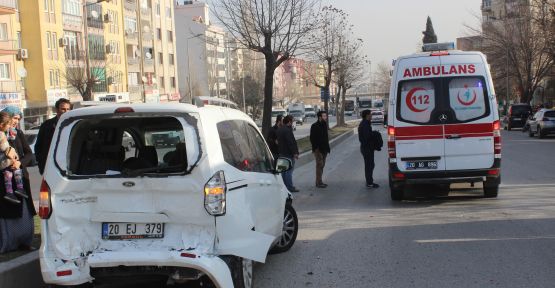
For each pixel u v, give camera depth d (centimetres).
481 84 1025
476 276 595
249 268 521
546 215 892
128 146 614
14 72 4238
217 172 465
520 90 5044
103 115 486
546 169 1559
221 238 465
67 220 477
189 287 588
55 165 481
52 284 479
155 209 467
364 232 829
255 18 2058
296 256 702
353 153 2514
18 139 662
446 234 793
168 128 616
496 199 1073
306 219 956
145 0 6525
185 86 8612
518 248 700
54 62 4694
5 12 3944
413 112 1043
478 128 1023
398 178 1052
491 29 5203
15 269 554
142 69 6341
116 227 476
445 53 1041
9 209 617
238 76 9144
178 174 462
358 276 610
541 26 3656
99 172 521
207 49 8894
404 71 1048
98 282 481
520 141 3017
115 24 5812
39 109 4506
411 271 621
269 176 616
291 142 1273
